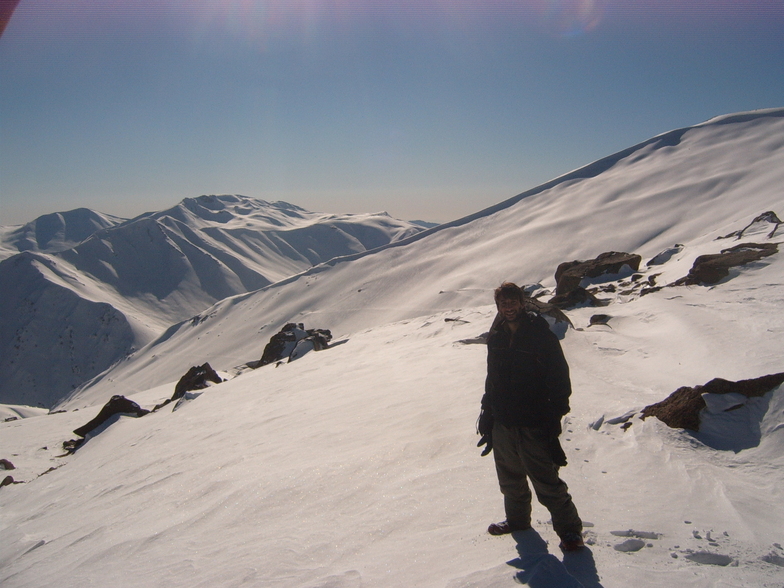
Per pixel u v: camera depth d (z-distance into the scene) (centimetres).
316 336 2075
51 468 1244
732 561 272
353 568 315
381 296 10962
